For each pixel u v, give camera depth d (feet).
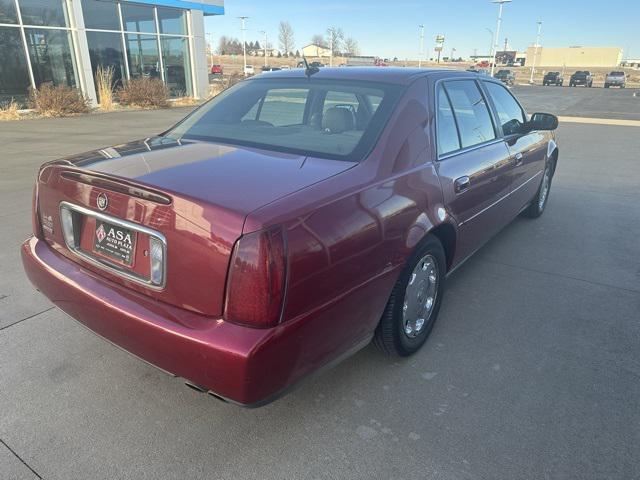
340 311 7.13
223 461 7.27
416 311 9.78
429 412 8.39
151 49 71.15
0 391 8.61
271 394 6.42
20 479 6.88
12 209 18.89
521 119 15.85
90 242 7.79
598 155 34.86
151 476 6.98
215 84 95.09
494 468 7.25
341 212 7.03
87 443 7.54
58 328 10.61
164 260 6.62
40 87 55.62
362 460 7.35
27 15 55.52
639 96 122.72
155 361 6.77
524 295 12.83
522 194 15.83
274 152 8.58
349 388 8.96
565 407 8.56
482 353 10.16
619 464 7.38
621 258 15.53
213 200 6.31
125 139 37.99
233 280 6.05
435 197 9.32
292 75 11.21
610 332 11.09
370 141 8.65
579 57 393.70
